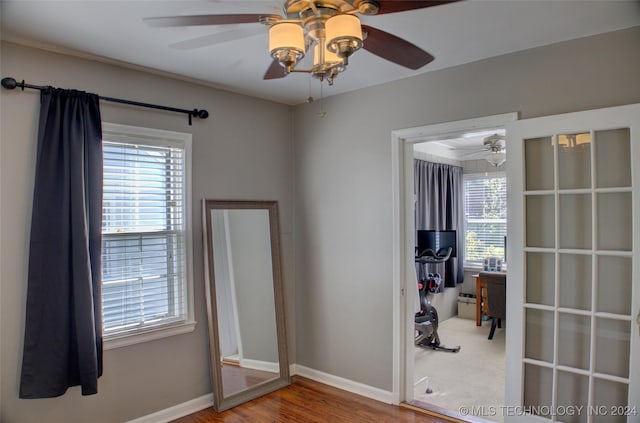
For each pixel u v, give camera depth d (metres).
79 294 2.44
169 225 3.04
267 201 3.70
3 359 2.34
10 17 2.09
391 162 3.22
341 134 3.55
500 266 5.92
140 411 2.84
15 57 2.38
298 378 3.78
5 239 2.35
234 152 3.46
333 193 3.61
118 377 2.74
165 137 3.02
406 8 1.53
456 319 6.11
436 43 2.48
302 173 3.87
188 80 3.13
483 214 6.45
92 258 2.55
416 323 4.58
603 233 2.33
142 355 2.86
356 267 3.44
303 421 2.94
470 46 2.53
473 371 3.98
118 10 2.03
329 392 3.45
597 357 2.33
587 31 2.32
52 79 2.51
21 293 2.39
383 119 3.27
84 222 2.48
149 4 1.97
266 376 3.50
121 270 2.79
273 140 3.78
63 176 2.45
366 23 2.20
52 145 2.43
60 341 2.41
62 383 2.42
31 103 2.43
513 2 1.98
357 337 3.43
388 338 3.24
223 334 3.27
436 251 5.21
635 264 2.17
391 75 3.08
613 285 2.30
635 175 2.18
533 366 2.55
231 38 1.96
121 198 2.80
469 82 2.81
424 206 5.62
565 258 2.45
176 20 1.56
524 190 2.54
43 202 2.40
